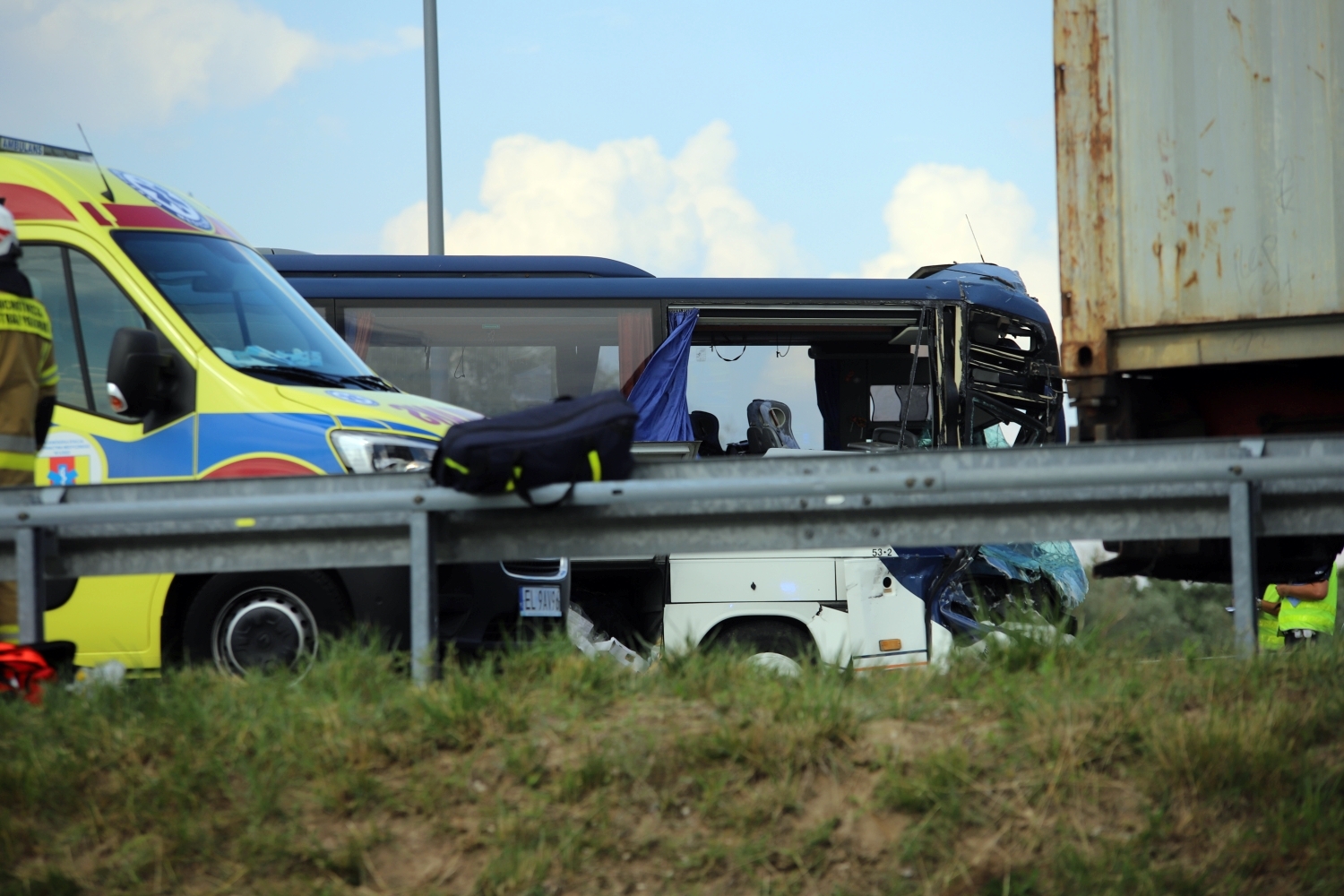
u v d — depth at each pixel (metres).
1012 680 15.92
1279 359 21.91
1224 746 13.43
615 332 49.44
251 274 26.22
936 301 49.38
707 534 18.23
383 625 21.98
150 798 13.67
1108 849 12.48
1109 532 17.70
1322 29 21.36
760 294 49.31
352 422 22.78
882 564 37.81
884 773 13.70
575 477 17.72
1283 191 21.67
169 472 22.39
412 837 13.23
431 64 67.06
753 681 16.38
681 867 12.70
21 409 19.86
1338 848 12.27
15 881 12.55
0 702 16.33
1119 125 22.80
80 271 23.62
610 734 14.62
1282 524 17.47
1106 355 22.91
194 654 21.95
